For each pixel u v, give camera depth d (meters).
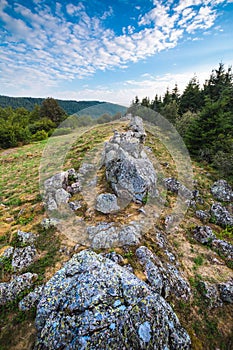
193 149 15.64
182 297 5.01
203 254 6.73
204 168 13.33
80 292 3.91
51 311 3.83
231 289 5.41
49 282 4.42
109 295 3.85
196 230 7.59
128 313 3.59
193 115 19.25
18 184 11.89
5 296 4.70
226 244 7.05
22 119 38.12
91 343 3.20
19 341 3.85
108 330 3.34
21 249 5.99
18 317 4.29
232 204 9.91
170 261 5.86
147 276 4.92
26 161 17.12
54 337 3.41
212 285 5.57
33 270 5.41
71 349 3.20
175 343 3.61
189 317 4.66
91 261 4.64
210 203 9.90
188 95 28.11
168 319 3.83
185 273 5.82
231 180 11.61
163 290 4.80
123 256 5.46
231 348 4.28
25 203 9.22
